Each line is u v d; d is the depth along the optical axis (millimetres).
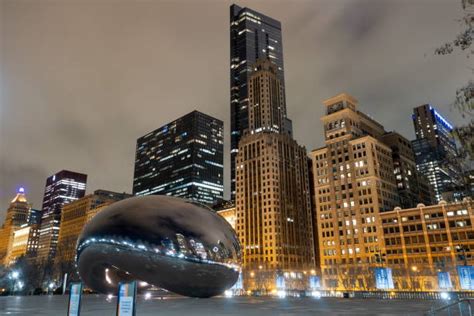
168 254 21188
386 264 106812
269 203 158375
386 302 48250
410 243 107812
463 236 98938
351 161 127812
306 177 184000
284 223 159250
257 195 163250
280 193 162500
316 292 85812
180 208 23312
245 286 131125
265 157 166000
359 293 67125
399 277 97688
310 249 170375
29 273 122250
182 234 21844
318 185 134250
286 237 157625
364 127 143000
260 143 169875
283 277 120312
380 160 128875
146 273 21750
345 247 121250
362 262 113438
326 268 122750
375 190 119938
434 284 93812
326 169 133875
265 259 151500
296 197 171250
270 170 162500
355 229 120750
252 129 199000
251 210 163375
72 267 118062
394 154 145000
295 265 155625
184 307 37344
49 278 120562
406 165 146375
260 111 199250
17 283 116312
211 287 23016
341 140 132875
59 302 45250
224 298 67438
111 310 31484
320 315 27844
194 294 23375
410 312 30734
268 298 66875
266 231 155250
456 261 97250
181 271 21609
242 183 171250
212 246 22406
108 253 21797
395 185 132375
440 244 102062
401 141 149750
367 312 30984
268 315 27953
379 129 152000
